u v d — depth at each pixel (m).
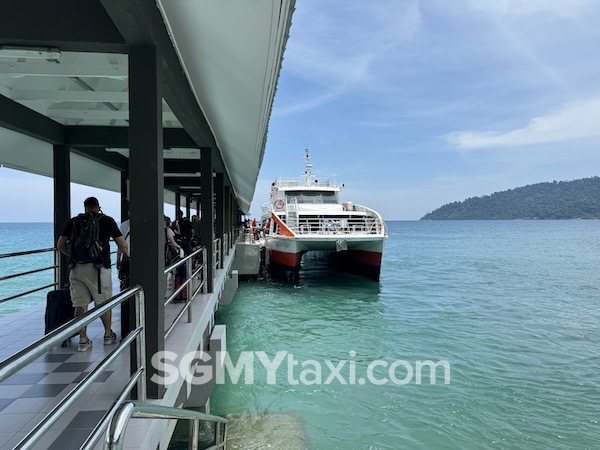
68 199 5.82
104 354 3.85
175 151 8.50
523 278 24.02
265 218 28.06
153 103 2.72
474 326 12.13
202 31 2.88
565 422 6.11
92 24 2.54
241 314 13.59
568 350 9.69
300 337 10.77
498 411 6.43
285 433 5.68
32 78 4.31
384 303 15.79
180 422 5.76
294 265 19.05
